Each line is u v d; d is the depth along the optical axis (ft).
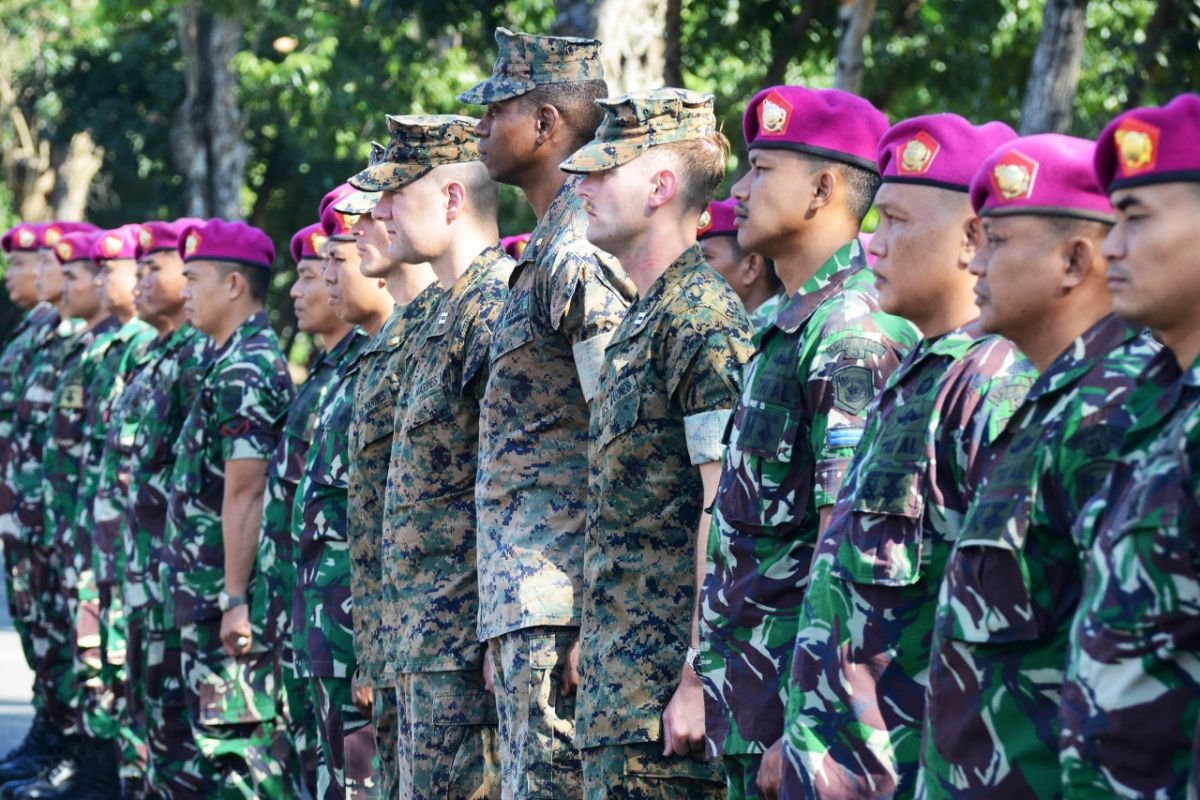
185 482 26.58
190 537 26.45
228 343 27.02
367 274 22.08
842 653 13.29
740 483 14.83
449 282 20.51
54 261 39.27
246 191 103.65
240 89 78.33
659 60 38.55
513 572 17.66
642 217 16.38
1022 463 11.75
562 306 17.28
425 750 19.71
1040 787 11.51
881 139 14.08
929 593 13.01
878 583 13.04
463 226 20.44
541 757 17.48
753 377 15.03
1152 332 11.35
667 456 15.92
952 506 12.90
